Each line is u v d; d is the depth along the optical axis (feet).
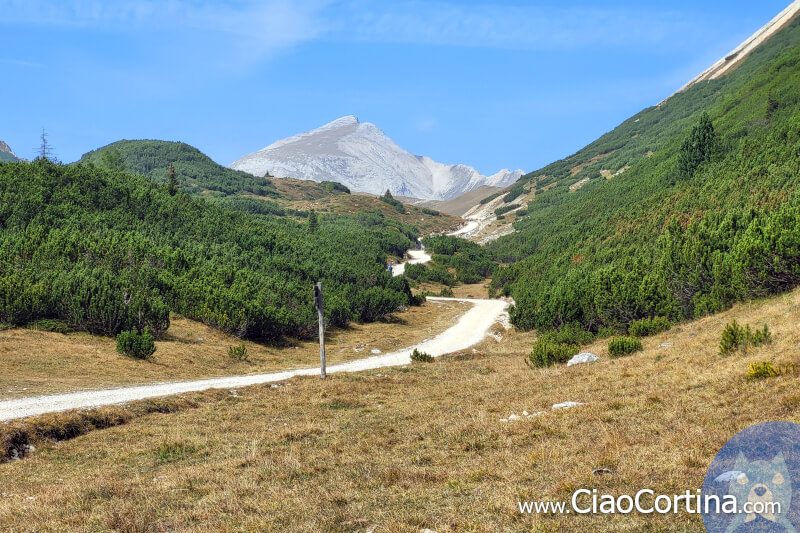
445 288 313.94
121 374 95.61
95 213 195.72
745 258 97.66
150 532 31.83
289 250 247.70
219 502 35.32
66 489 40.42
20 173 201.26
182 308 151.02
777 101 278.26
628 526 26.37
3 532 32.58
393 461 42.14
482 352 132.57
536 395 62.13
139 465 48.01
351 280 232.94
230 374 112.37
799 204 116.06
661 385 54.49
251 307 147.64
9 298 114.32
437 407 63.57
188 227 223.30
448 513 30.17
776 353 54.85
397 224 589.32
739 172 198.29
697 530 25.57
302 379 94.48
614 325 118.83
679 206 195.21
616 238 205.36
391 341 170.81
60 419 58.49
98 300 121.70
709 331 86.12
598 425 43.42
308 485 37.73
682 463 33.09
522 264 297.94
